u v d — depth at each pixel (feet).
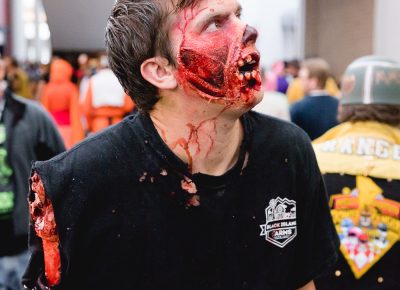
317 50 31.14
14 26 71.87
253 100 3.65
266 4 58.03
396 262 5.51
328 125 13.26
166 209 3.72
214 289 3.77
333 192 5.73
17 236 8.67
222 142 3.79
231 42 3.60
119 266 3.71
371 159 5.69
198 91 3.62
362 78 5.93
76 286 3.80
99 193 3.67
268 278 3.95
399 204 5.52
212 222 3.77
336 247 4.45
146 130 3.79
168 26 3.62
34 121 9.00
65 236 3.64
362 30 25.91
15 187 8.68
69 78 17.75
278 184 4.00
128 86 3.87
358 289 5.54
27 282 3.95
